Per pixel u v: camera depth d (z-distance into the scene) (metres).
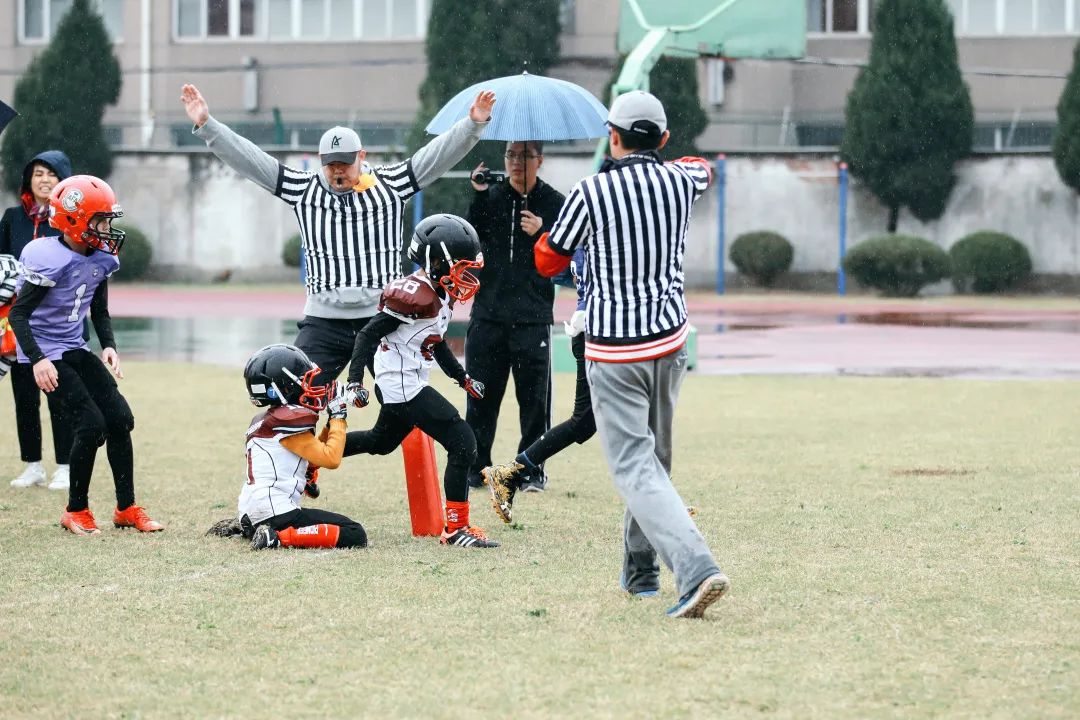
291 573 22.55
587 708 15.67
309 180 28.45
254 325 87.56
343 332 28.81
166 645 18.25
